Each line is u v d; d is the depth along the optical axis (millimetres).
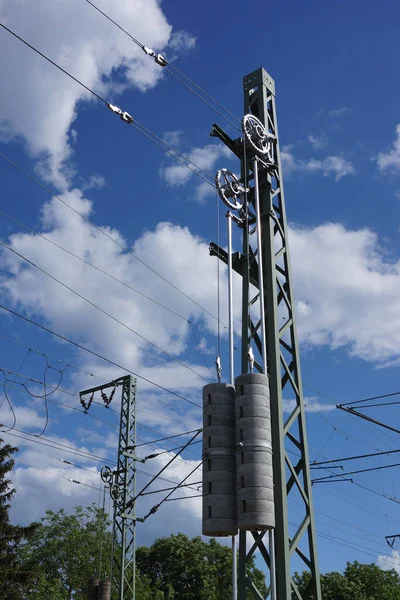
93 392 39031
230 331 18062
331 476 29234
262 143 19922
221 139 19953
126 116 17953
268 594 15523
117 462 36719
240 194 19578
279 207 19891
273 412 16453
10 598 49812
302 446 16938
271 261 18453
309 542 15914
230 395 16312
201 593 64312
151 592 61625
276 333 17438
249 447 15195
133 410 38062
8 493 52562
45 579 56188
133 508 35938
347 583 64625
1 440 53125
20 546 61750
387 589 65000
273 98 21469
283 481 15484
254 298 18500
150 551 69562
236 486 15312
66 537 60844
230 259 18719
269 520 14602
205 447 15836
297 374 17766
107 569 59406
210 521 15047
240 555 15547
